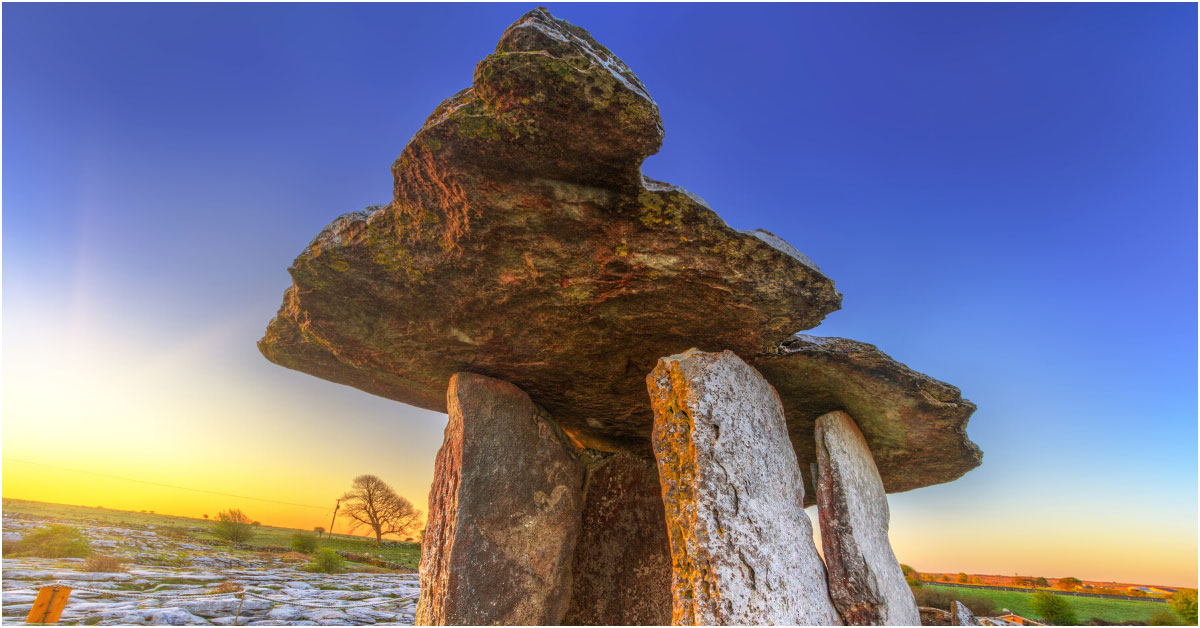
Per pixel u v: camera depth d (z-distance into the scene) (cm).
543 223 410
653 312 500
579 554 711
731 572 408
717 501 431
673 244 428
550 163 366
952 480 834
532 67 314
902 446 716
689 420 461
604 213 405
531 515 603
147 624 765
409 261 466
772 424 537
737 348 548
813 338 584
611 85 322
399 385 675
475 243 429
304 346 607
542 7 350
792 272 454
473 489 567
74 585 1071
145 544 2098
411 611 1085
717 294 470
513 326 533
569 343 559
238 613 844
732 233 425
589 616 689
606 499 756
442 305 511
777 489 496
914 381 598
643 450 851
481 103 340
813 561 500
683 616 402
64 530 1827
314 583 1493
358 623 920
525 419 640
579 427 781
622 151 356
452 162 366
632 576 732
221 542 2659
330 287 505
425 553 585
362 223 460
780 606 422
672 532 435
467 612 522
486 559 550
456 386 612
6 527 2078
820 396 636
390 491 4466
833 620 491
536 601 572
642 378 631
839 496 566
